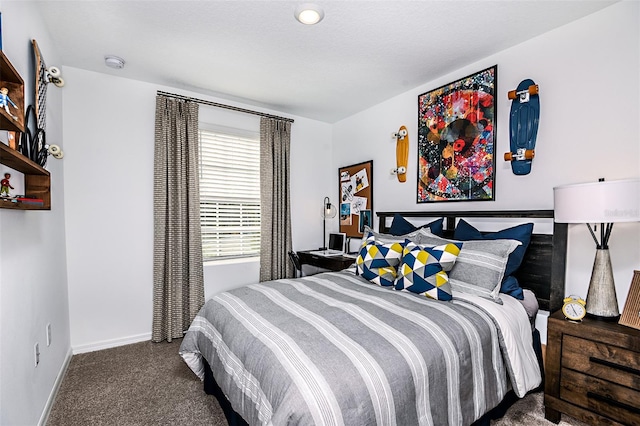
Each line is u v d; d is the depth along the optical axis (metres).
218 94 3.38
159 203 3.04
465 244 2.22
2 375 1.30
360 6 1.91
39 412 1.77
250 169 3.75
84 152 2.79
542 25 2.10
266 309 1.82
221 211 3.56
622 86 1.85
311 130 4.23
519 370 1.68
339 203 4.26
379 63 2.65
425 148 3.05
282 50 2.45
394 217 3.17
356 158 3.97
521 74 2.32
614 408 1.55
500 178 2.45
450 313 1.71
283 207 3.88
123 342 2.96
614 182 1.55
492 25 2.10
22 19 1.62
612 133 1.89
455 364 1.45
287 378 1.19
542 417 1.82
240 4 1.90
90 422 1.83
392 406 1.19
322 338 1.41
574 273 2.06
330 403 1.08
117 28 2.16
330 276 2.64
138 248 3.05
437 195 2.94
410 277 2.10
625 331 1.56
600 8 1.92
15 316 1.45
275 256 3.80
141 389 2.18
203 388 2.18
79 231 2.78
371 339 1.41
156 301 3.03
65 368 2.45
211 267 3.44
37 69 1.74
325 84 3.11
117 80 2.94
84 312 2.80
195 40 2.31
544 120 2.20
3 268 1.33
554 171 2.15
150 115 3.10
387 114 3.51
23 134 1.52
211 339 1.88
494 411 1.76
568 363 1.71
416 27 2.13
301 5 1.90
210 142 3.47
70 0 1.86
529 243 2.23
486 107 2.53
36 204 1.48
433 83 2.99
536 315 2.10
